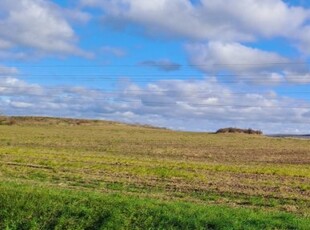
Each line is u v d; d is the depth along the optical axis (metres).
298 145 110.94
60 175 39.16
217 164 56.12
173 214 21.67
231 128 187.00
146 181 36.88
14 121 192.88
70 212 23.03
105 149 78.12
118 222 21.59
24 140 93.12
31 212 23.50
